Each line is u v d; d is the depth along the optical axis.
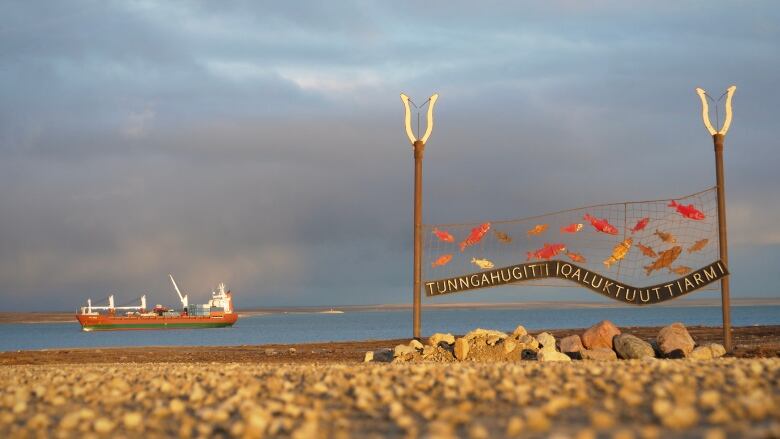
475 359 21.09
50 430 8.93
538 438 7.25
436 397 10.22
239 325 152.75
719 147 23.70
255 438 7.86
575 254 24.00
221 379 13.70
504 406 9.32
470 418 8.51
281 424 8.27
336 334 84.56
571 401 9.33
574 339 22.14
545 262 24.23
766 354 21.41
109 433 8.55
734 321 104.88
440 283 24.50
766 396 8.80
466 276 24.34
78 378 15.16
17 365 25.25
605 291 23.83
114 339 87.50
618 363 15.87
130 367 20.58
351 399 10.48
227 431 8.38
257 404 9.93
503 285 24.22
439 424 7.58
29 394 12.46
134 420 8.97
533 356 21.28
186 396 11.65
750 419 7.71
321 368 16.02
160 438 8.21
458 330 90.50
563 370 13.16
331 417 9.02
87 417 9.53
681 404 8.61
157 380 13.59
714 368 12.84
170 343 68.94
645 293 23.58
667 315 173.25
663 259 23.53
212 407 10.33
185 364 22.34
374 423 8.59
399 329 99.12
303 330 106.12
